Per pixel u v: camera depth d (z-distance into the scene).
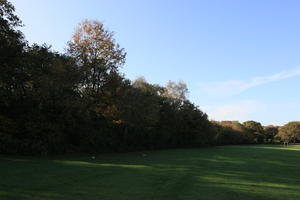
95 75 29.81
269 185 13.23
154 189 10.74
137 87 42.50
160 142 53.38
